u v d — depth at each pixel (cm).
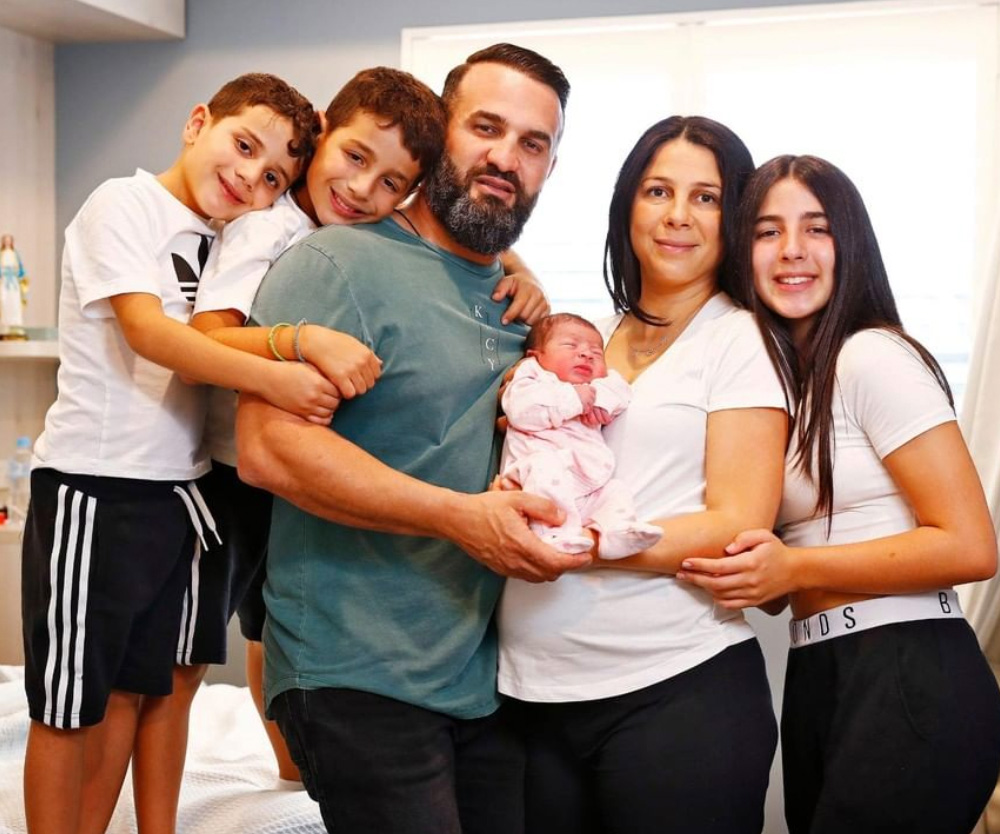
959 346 362
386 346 184
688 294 199
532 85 198
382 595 183
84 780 207
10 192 411
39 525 201
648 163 196
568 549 170
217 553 218
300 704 182
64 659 197
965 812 182
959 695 182
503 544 169
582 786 190
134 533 201
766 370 186
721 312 195
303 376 173
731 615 185
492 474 190
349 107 196
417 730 180
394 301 185
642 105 383
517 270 219
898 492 189
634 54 382
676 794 176
